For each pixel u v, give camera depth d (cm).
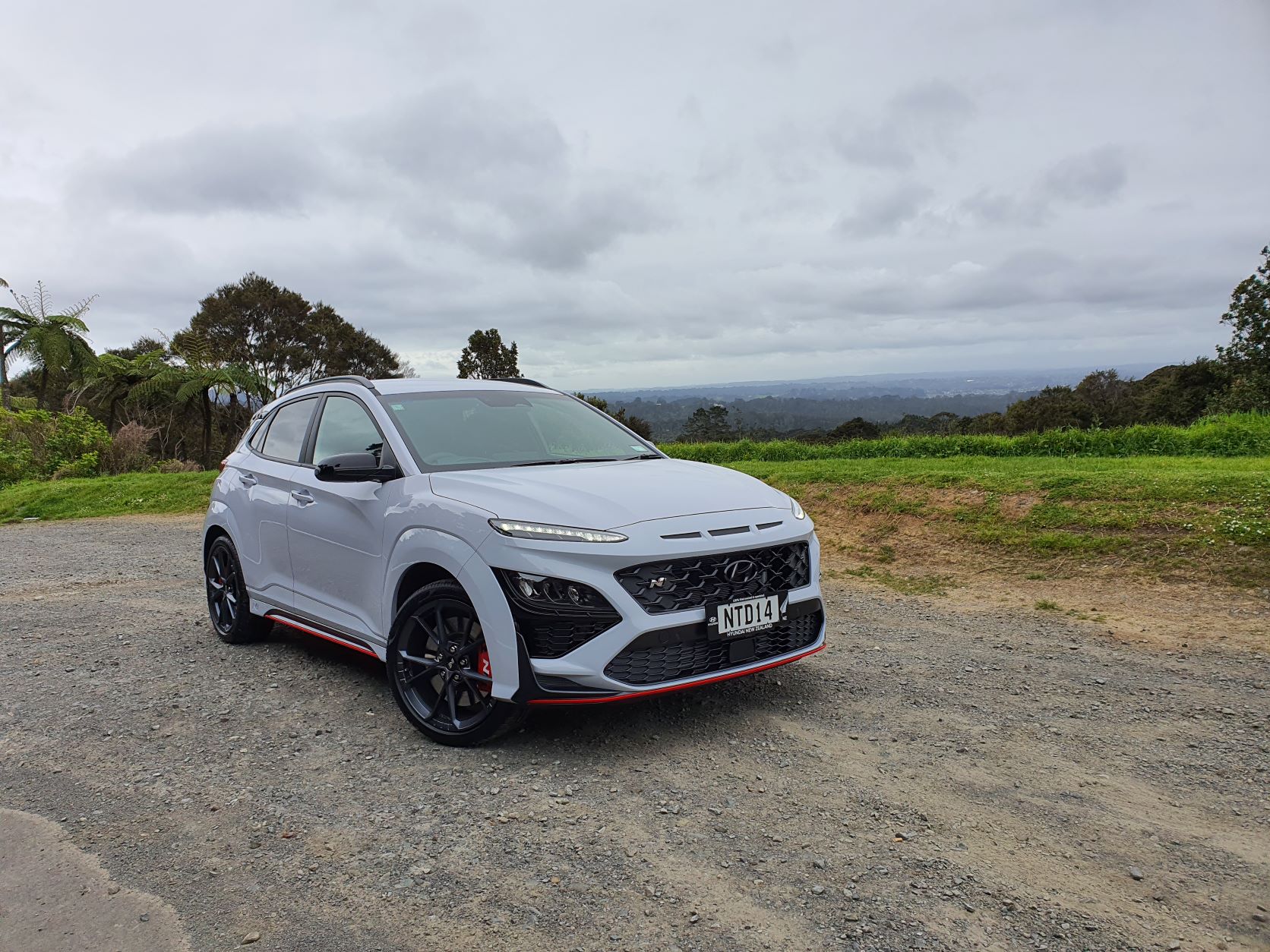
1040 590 687
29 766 390
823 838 301
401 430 465
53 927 259
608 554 359
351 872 288
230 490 590
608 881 276
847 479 1044
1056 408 4603
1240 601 606
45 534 1322
